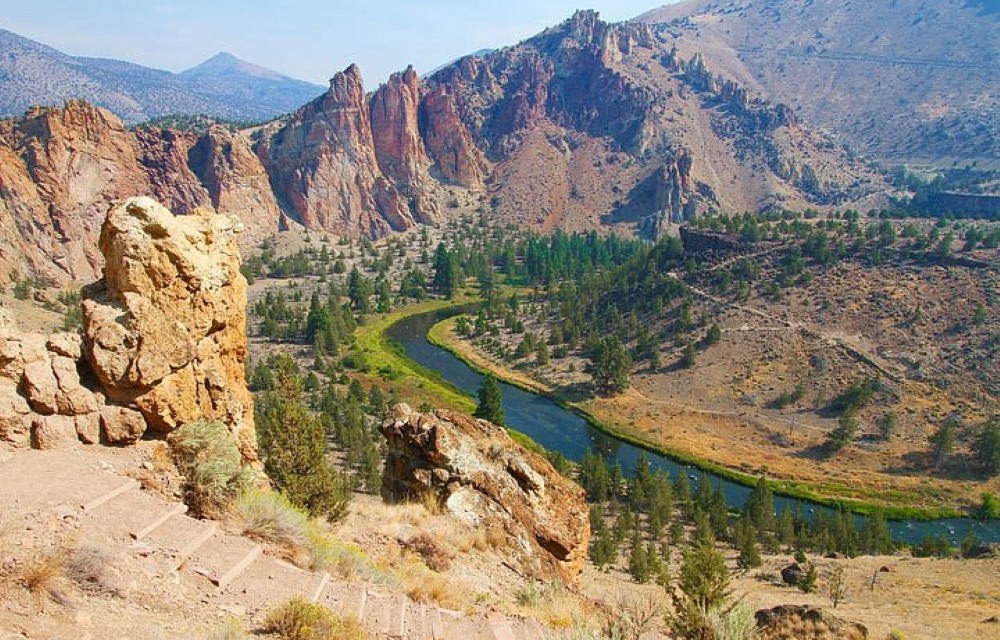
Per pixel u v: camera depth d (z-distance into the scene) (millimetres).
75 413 15750
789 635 24844
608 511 84750
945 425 108688
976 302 144250
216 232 20734
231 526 15125
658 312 170625
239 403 20594
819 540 76188
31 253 194750
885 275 160125
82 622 9586
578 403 134500
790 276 168625
